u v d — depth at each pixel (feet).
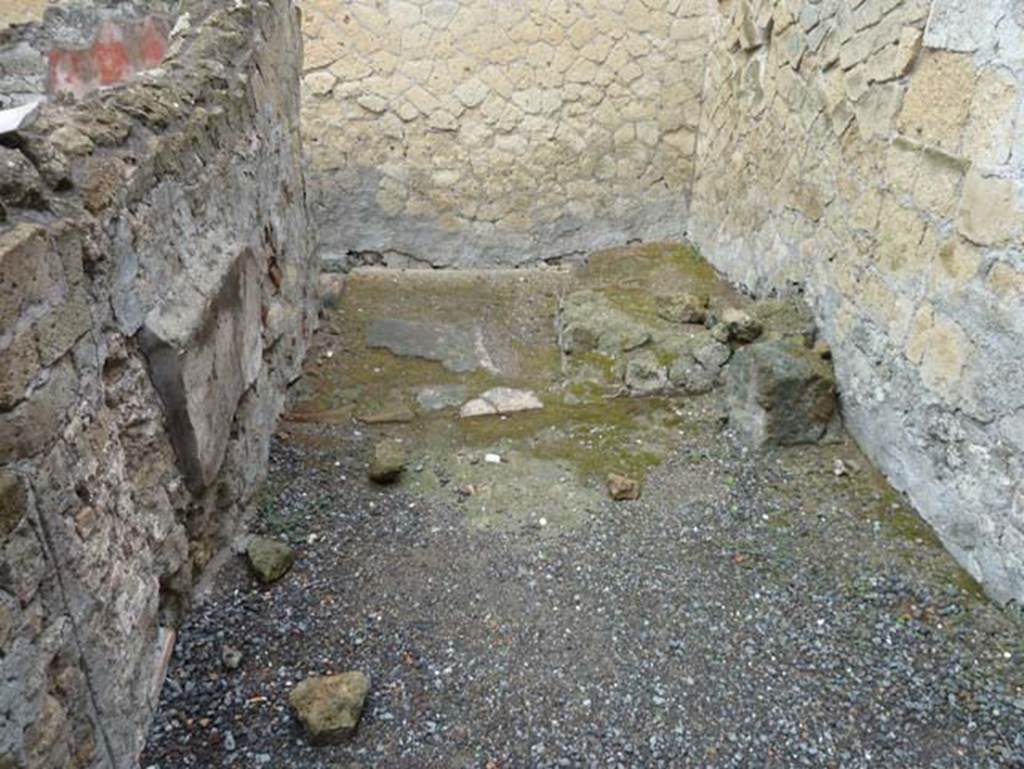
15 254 3.73
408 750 5.43
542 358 11.66
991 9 6.57
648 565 7.27
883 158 8.43
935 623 6.55
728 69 13.58
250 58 8.57
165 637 5.95
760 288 12.10
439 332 12.41
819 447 9.14
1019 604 6.52
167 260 5.89
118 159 5.13
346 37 13.80
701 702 5.83
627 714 5.73
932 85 7.47
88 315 4.57
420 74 14.20
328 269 15.10
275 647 6.23
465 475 8.71
